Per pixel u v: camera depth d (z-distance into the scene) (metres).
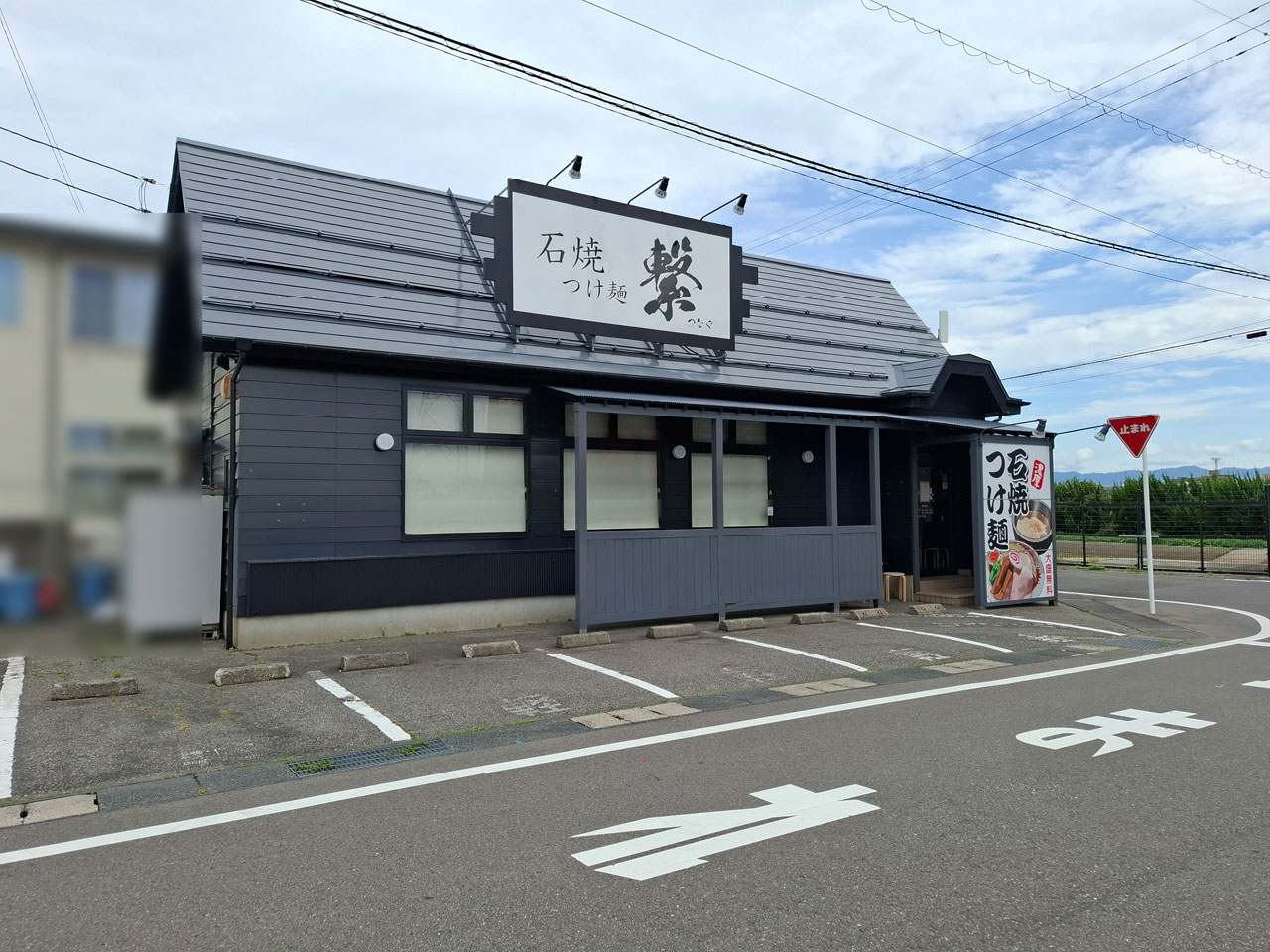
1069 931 3.21
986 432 12.86
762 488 13.19
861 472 14.32
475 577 10.22
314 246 10.07
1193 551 22.53
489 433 10.50
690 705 6.87
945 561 15.15
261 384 8.93
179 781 5.02
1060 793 4.72
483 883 3.65
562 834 4.18
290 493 9.05
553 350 10.93
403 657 8.03
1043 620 11.77
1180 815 4.39
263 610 8.81
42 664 7.95
